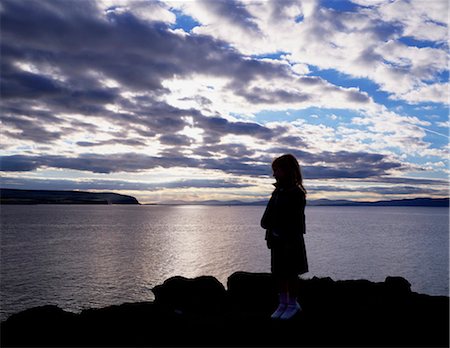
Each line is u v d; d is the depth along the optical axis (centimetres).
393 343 548
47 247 10719
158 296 825
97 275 6862
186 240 13112
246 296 833
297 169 657
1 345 575
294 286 653
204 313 724
